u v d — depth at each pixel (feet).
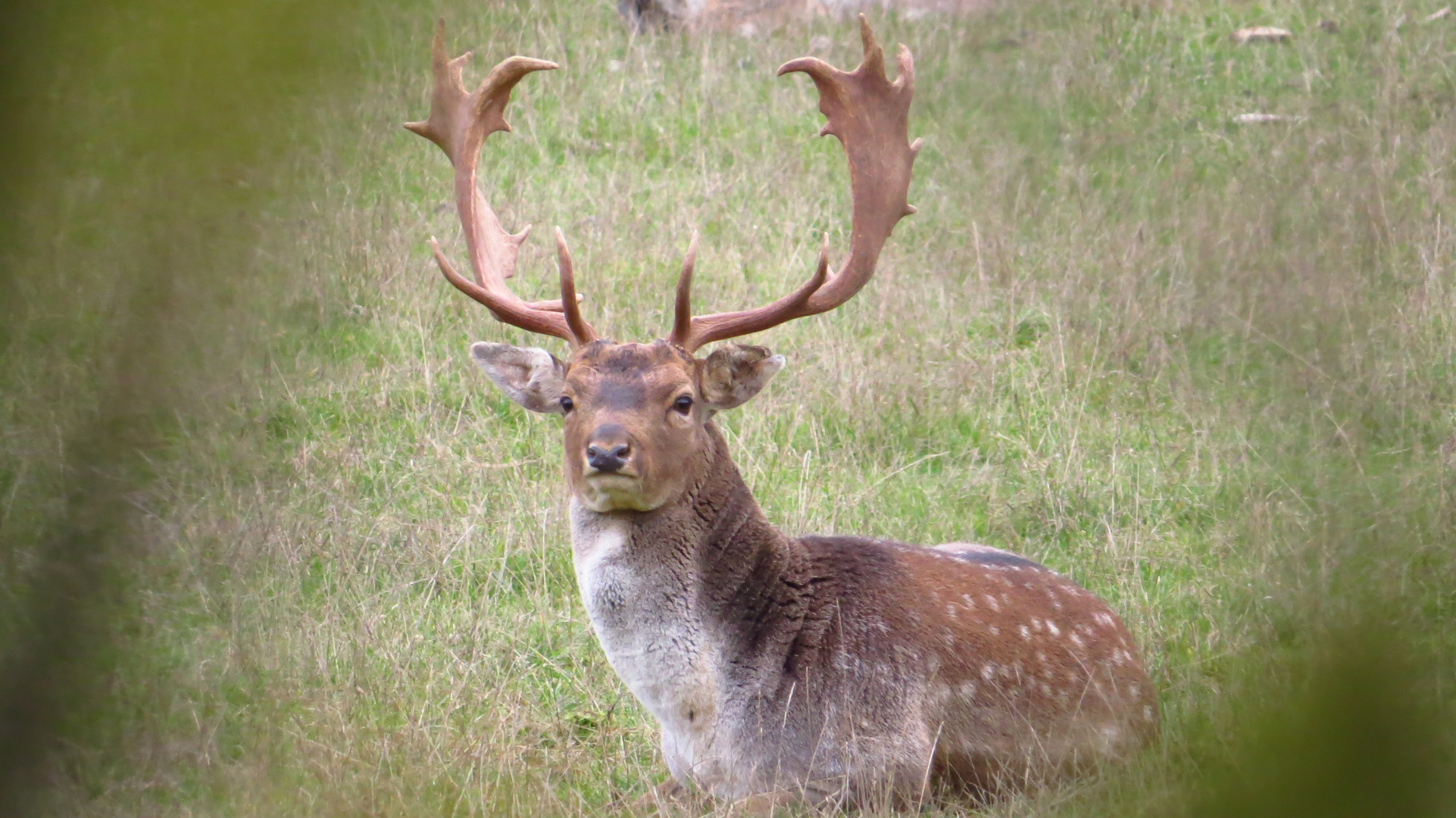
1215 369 45.19
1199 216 51.34
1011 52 66.69
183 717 30.55
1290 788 17.19
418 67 58.75
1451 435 39.27
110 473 27.78
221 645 33.32
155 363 27.86
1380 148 54.60
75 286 32.22
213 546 36.42
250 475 39.60
